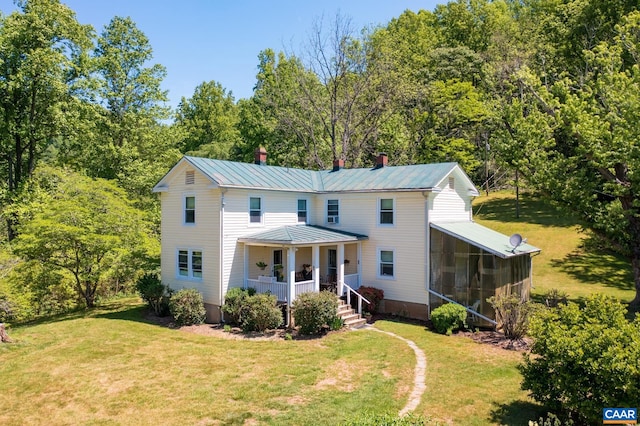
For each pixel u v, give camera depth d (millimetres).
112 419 10680
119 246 22688
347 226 23438
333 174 26234
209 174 19859
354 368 13922
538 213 37750
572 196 22266
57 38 30094
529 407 10781
